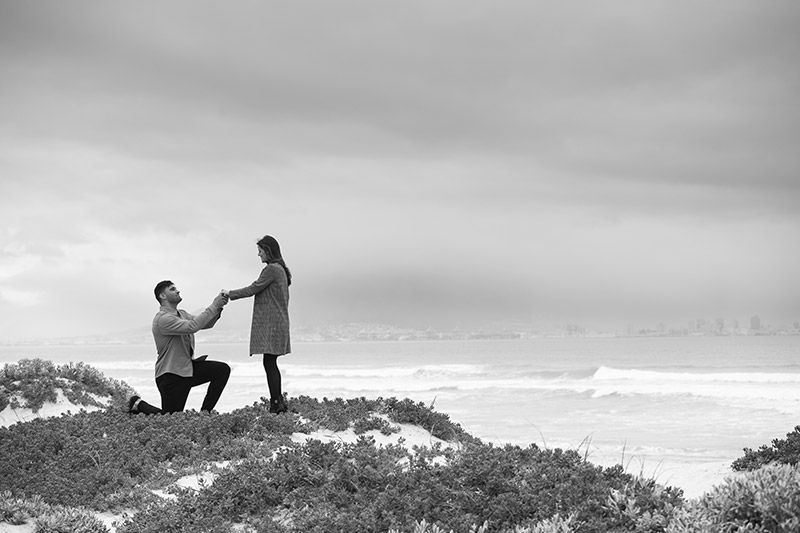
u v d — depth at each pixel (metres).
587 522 7.91
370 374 73.94
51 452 13.69
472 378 62.81
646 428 29.31
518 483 9.50
